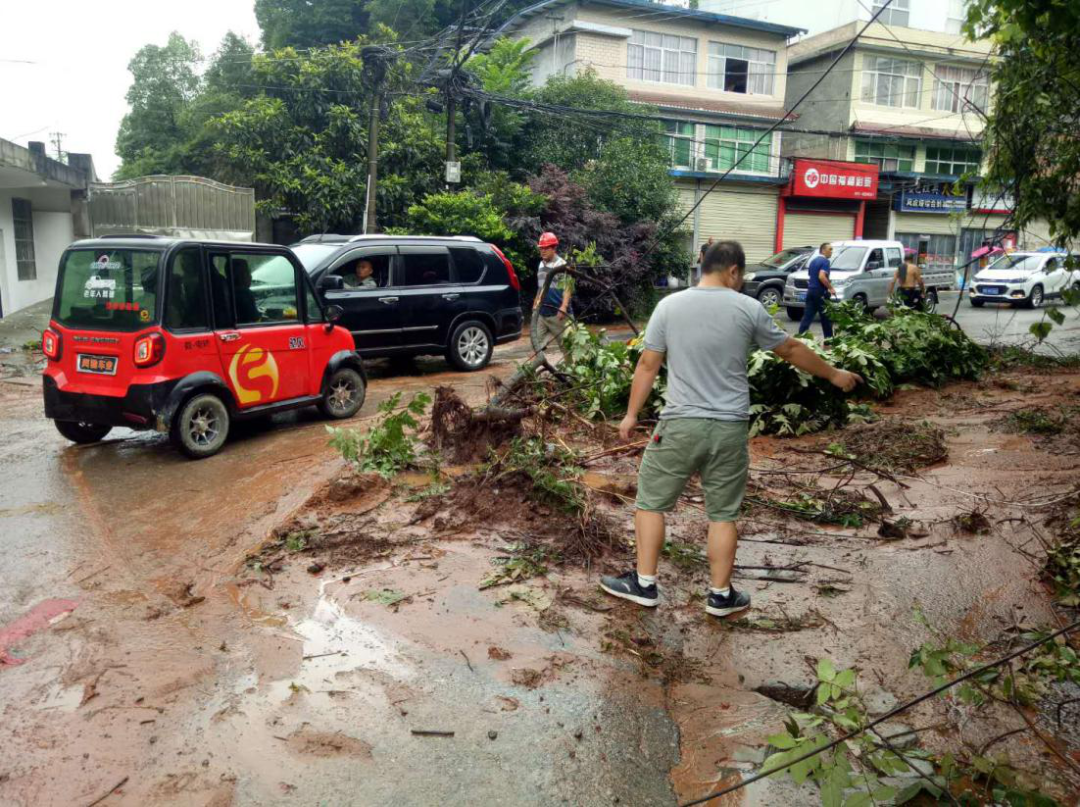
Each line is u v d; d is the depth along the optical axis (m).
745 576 4.52
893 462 6.55
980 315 21.75
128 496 5.81
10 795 2.69
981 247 6.62
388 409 6.10
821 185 30.28
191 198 16.45
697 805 2.76
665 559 4.71
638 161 22.67
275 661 3.57
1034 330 4.78
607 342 8.63
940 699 3.35
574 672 3.53
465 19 18.36
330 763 2.89
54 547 4.84
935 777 2.82
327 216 19.06
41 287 19.00
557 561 4.64
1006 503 5.58
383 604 4.10
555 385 7.75
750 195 30.11
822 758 2.79
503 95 21.39
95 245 6.67
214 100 21.86
